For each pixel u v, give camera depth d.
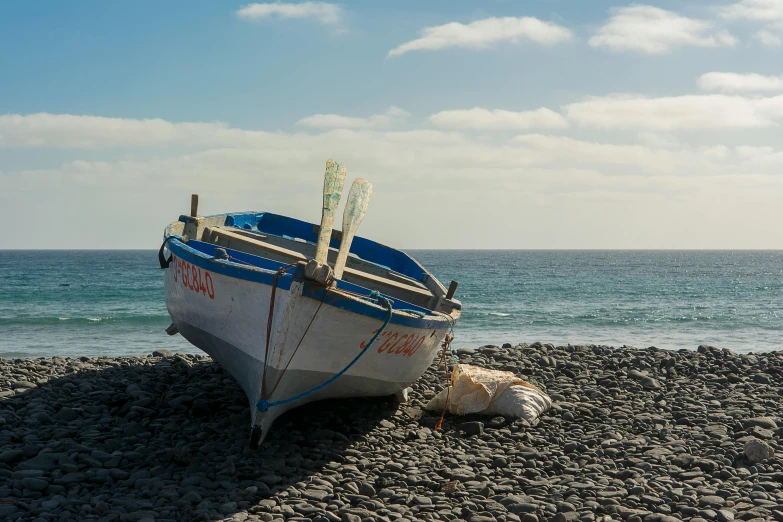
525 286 60.50
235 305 7.02
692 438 7.55
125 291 44.94
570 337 24.34
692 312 35.91
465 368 8.99
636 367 11.75
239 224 11.43
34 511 5.10
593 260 172.00
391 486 6.05
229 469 6.11
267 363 6.59
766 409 8.86
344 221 7.77
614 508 5.52
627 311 36.09
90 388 9.30
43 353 18.39
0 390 9.12
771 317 33.06
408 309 8.53
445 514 5.40
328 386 7.25
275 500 5.55
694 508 5.50
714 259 194.62
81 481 5.82
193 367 10.91
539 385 10.21
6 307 34.06
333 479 6.09
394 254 11.45
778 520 5.30
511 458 6.81
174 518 5.12
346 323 6.62
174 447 6.80
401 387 8.57
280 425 7.59
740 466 6.66
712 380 10.90
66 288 47.97
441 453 6.99
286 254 8.91
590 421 8.37
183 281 8.03
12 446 6.61
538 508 5.51
